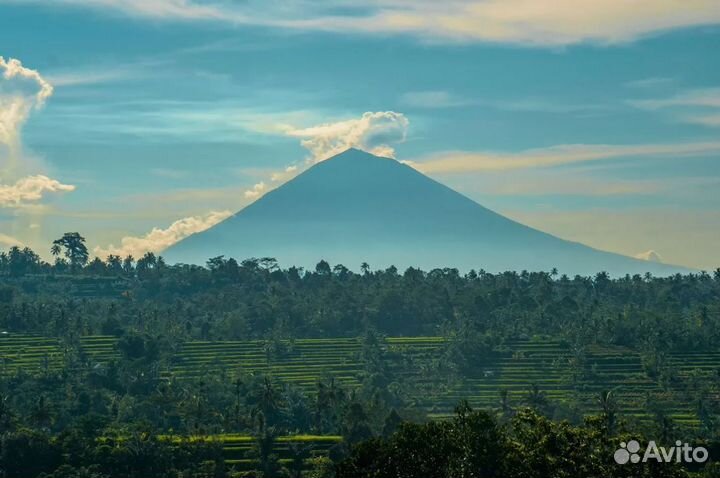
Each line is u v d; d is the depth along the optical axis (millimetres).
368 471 138125
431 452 138250
